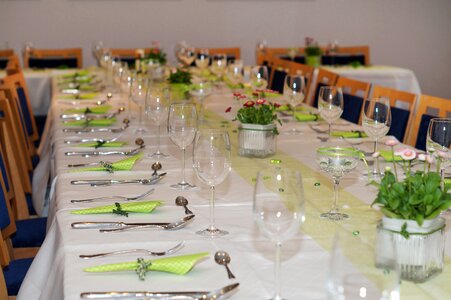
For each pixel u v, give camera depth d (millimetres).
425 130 3201
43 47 8688
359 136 3090
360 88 4230
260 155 2682
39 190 3467
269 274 1523
